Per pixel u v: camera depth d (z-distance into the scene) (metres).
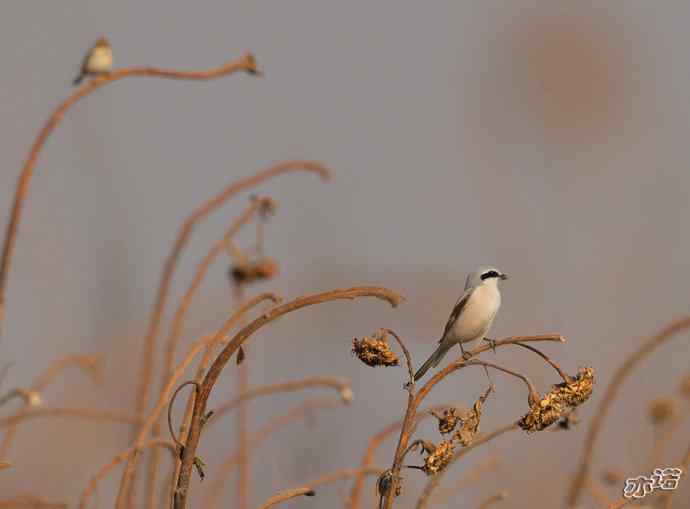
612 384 10.45
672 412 10.05
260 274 10.49
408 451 7.00
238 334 6.66
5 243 7.96
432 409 7.95
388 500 6.93
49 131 7.94
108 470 7.93
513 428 7.81
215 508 10.67
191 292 9.83
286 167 10.38
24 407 9.23
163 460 10.72
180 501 6.56
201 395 6.63
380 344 7.06
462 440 7.00
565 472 12.47
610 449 12.85
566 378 7.12
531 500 12.07
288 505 12.62
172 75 8.27
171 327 9.72
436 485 7.99
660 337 10.25
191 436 6.63
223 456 12.21
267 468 12.74
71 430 11.45
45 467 11.19
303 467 12.94
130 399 12.16
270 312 6.56
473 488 11.98
